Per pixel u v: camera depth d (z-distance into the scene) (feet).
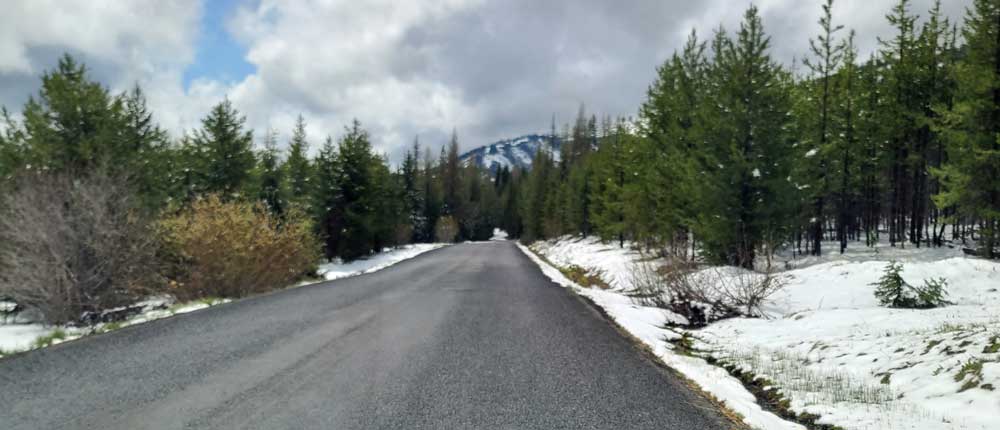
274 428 12.76
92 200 35.17
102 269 34.96
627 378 18.61
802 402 17.10
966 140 62.03
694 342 28.27
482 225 358.23
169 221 44.11
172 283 42.01
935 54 82.89
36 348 21.15
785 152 60.39
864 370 20.04
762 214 58.70
